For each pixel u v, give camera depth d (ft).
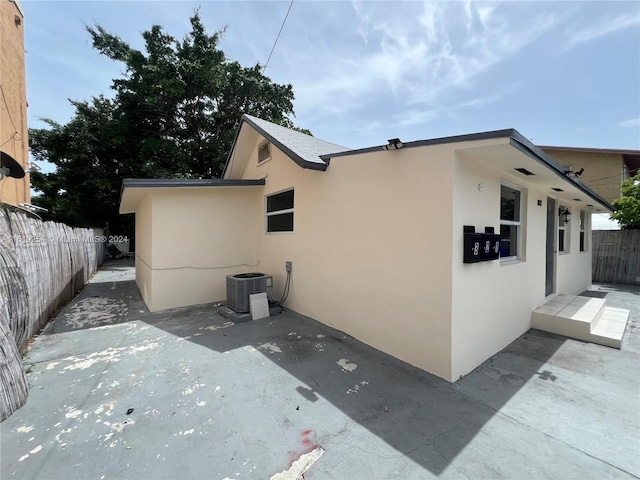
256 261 22.75
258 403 8.48
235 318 16.24
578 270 25.23
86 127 53.88
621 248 31.50
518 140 8.49
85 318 17.30
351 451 6.55
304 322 16.14
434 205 10.11
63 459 6.30
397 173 11.45
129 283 30.86
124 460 6.29
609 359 11.75
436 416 7.88
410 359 11.05
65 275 20.97
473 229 10.54
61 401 8.58
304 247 17.15
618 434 7.14
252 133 22.48
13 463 6.18
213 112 51.83
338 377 10.06
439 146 9.94
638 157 39.75
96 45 51.34
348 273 13.94
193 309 19.13
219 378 9.98
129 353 12.11
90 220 56.90
